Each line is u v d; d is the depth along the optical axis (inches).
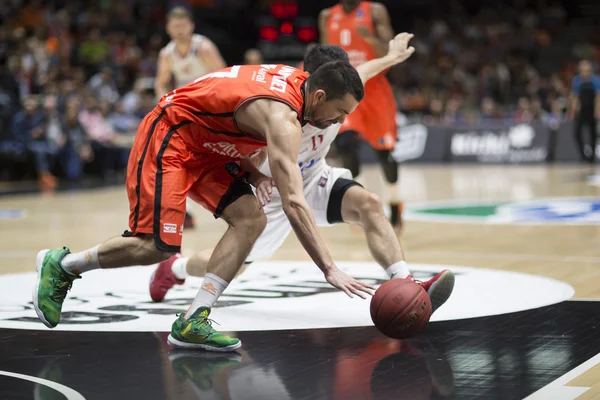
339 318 180.5
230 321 178.5
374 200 181.9
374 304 152.3
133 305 197.3
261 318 181.3
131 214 157.3
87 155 620.4
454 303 193.9
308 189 188.1
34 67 657.0
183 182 156.8
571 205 437.1
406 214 414.6
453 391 125.6
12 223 398.0
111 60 758.5
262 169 187.9
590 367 138.0
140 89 676.7
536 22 1021.2
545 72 954.7
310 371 138.7
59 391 128.6
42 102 621.0
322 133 182.9
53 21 777.6
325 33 312.3
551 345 153.5
